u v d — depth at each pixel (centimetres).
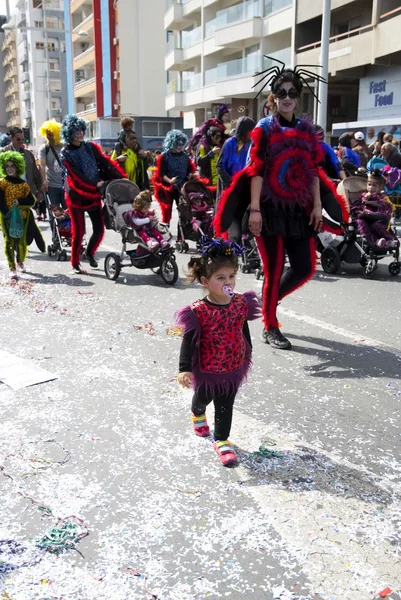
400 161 1323
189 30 4381
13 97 11119
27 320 618
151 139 5275
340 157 1095
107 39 5262
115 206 821
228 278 319
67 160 832
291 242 526
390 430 374
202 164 1083
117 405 407
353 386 445
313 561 255
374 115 2414
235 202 518
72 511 289
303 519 283
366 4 2491
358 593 237
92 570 250
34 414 393
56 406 405
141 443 354
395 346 540
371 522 281
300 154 489
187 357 328
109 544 266
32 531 275
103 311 657
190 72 4275
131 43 5125
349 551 261
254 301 336
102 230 893
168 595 236
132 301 704
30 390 432
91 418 387
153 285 798
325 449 349
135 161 1100
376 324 609
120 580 245
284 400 419
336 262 861
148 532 274
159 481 315
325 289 768
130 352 517
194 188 1027
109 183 831
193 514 287
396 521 282
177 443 355
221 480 316
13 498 299
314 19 2770
